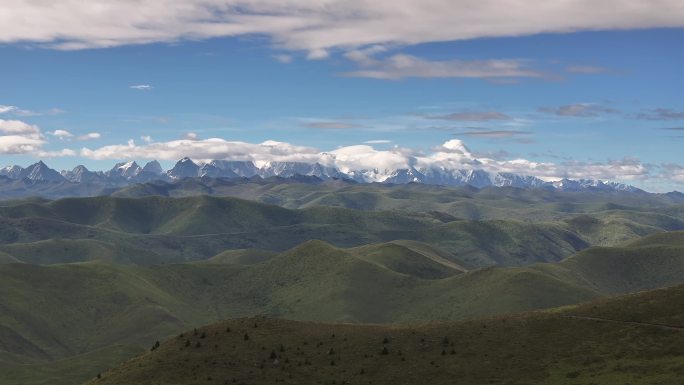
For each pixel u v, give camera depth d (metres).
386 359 119.56
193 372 116.69
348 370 116.19
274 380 112.69
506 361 113.44
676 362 103.75
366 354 122.25
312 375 114.88
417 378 110.81
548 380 104.56
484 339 124.19
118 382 116.12
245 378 113.62
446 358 117.44
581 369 106.88
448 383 107.75
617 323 122.31
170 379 114.50
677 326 117.50
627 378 100.75
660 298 130.75
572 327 124.00
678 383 95.88
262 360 121.19
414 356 119.88
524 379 106.06
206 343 130.25
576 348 114.75
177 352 126.38
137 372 118.88
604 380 101.38
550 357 112.81
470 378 108.75
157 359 123.88
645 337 114.62
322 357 122.38
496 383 105.88
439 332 131.00
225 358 122.50
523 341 121.06
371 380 111.62
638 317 123.88
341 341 129.88
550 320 128.88
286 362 120.12
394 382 110.25
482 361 114.69
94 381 122.38
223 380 112.81
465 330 130.62
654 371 101.94
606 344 114.56
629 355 109.06
